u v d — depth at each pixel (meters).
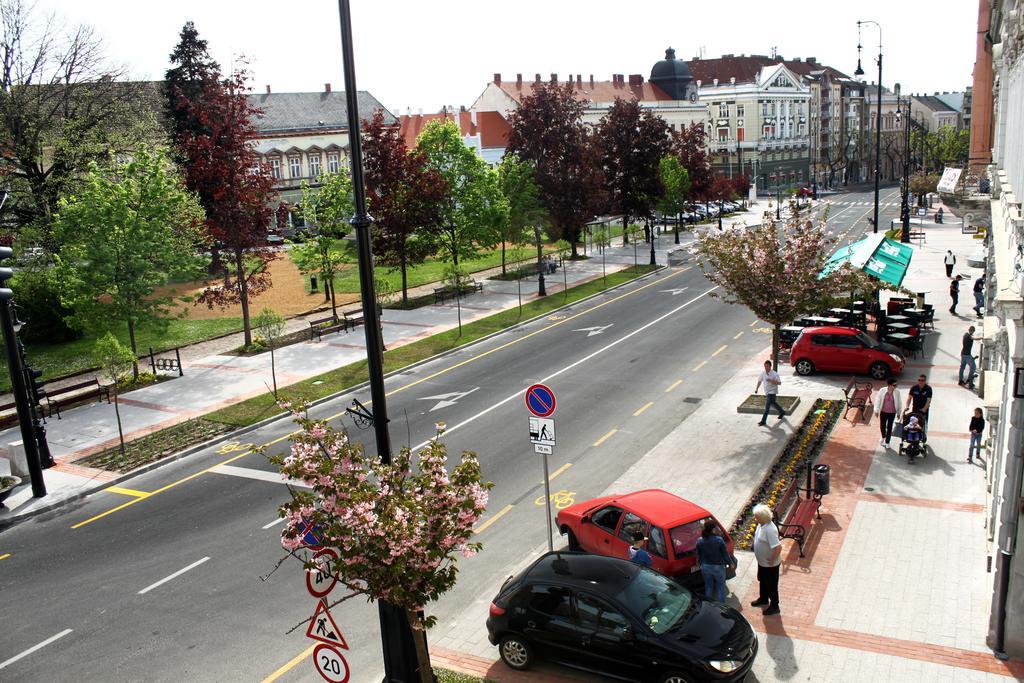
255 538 16.47
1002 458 12.09
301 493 8.46
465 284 44.62
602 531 13.55
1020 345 9.88
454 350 32.53
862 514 15.34
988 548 13.22
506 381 27.27
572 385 26.30
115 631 13.18
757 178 125.19
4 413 25.98
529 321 37.75
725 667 9.79
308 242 39.78
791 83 129.75
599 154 58.31
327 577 8.36
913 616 11.80
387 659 9.58
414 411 24.45
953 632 11.35
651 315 37.41
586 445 20.52
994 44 23.92
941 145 125.56
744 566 13.59
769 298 20.92
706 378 26.16
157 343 35.94
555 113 52.59
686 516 12.86
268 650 12.31
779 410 21.23
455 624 12.54
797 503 14.61
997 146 21.78
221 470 20.73
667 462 18.81
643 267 53.19
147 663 12.18
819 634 11.47
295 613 13.41
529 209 48.75
